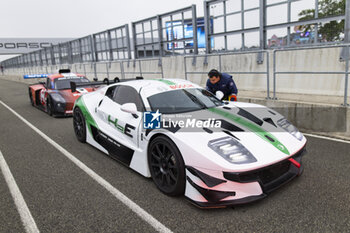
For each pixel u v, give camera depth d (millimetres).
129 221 2297
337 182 2834
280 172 2535
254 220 2219
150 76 12266
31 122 6809
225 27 9148
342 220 2162
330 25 6855
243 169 2189
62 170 3516
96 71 17094
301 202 2463
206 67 9344
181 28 11023
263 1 7855
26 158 4051
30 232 2209
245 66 8102
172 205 2525
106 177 3232
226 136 2531
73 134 5406
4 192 2957
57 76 8219
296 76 6910
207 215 2326
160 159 2750
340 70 6098
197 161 2320
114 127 3650
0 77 43781
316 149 3924
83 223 2299
